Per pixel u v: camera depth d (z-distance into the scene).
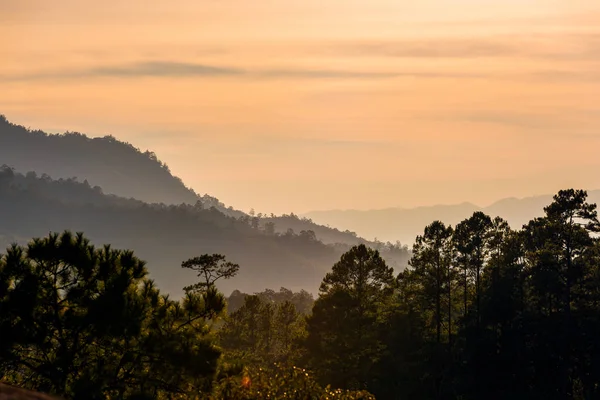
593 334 75.75
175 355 31.50
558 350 76.62
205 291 34.84
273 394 33.50
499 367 75.44
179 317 33.53
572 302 82.31
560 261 81.50
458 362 78.94
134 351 31.27
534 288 81.50
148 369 31.70
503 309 77.12
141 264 33.81
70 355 30.47
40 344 30.00
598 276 79.44
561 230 82.25
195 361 31.75
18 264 30.81
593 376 75.12
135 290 33.00
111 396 30.42
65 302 31.22
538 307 82.12
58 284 31.50
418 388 79.75
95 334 30.45
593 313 77.00
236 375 33.59
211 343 33.25
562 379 77.00
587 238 81.94
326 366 80.44
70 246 31.30
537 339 77.75
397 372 79.88
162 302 34.00
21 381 30.36
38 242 31.22
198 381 32.31
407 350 81.94
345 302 81.19
